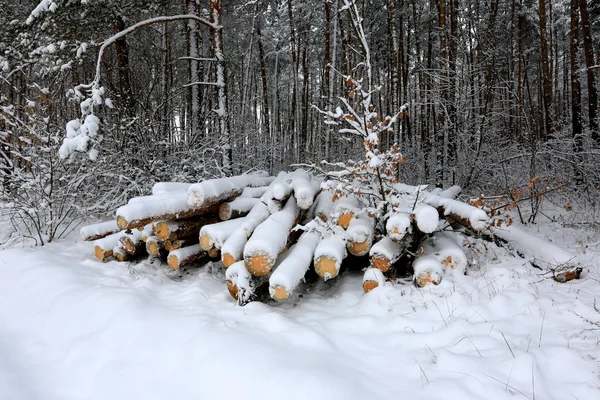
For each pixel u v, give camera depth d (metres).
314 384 2.16
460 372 2.32
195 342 2.75
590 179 7.80
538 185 7.86
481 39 12.43
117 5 8.20
